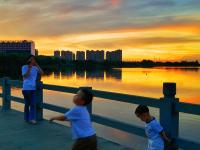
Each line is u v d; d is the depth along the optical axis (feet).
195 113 16.46
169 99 17.39
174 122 17.51
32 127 27.32
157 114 60.80
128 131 20.45
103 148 21.25
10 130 26.37
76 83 276.82
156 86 255.91
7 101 35.78
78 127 15.21
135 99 19.57
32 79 28.94
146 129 15.85
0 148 21.80
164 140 15.79
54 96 111.86
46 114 46.06
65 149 21.43
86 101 15.28
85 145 15.19
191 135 50.08
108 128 39.63
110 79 419.74
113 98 21.17
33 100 29.14
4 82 35.65
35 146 22.12
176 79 486.79
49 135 24.72
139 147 29.58
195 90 221.05
